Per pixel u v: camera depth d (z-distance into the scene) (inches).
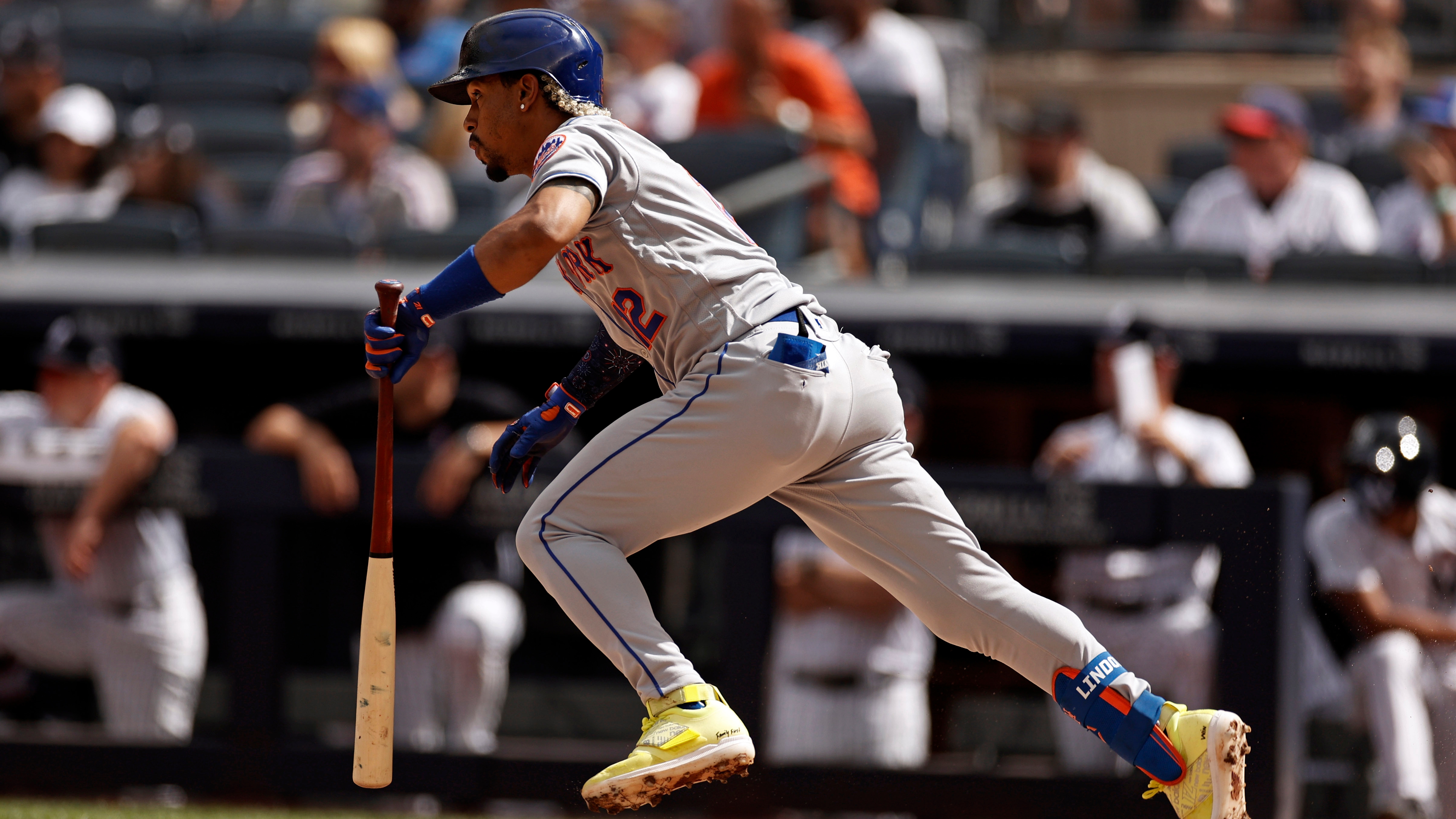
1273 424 847.1
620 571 370.9
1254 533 674.2
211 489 751.1
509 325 839.1
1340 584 741.9
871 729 718.5
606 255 368.5
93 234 978.1
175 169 1020.5
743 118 1007.0
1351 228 944.9
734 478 365.7
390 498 381.1
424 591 748.0
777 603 721.0
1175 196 1125.1
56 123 1058.7
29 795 744.3
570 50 375.9
